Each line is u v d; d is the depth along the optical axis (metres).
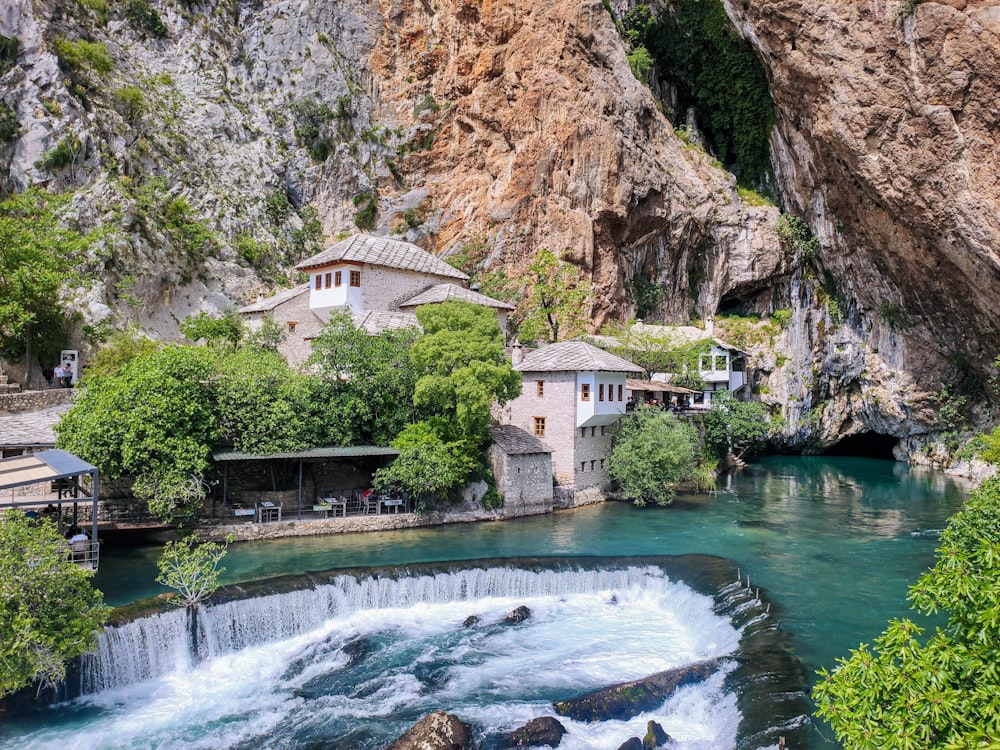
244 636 20.81
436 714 15.59
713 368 58.41
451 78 72.19
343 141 72.31
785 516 36.53
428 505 33.78
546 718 15.88
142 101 59.38
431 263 51.44
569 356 39.47
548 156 64.62
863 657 9.34
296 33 75.50
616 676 18.80
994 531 15.71
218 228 60.12
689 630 21.98
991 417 55.12
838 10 46.97
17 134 48.78
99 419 27.73
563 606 23.98
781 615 21.23
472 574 24.36
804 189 63.88
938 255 47.59
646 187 65.69
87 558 20.95
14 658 14.96
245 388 31.94
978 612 9.20
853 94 47.09
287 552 27.97
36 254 39.69
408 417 35.66
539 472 36.62
